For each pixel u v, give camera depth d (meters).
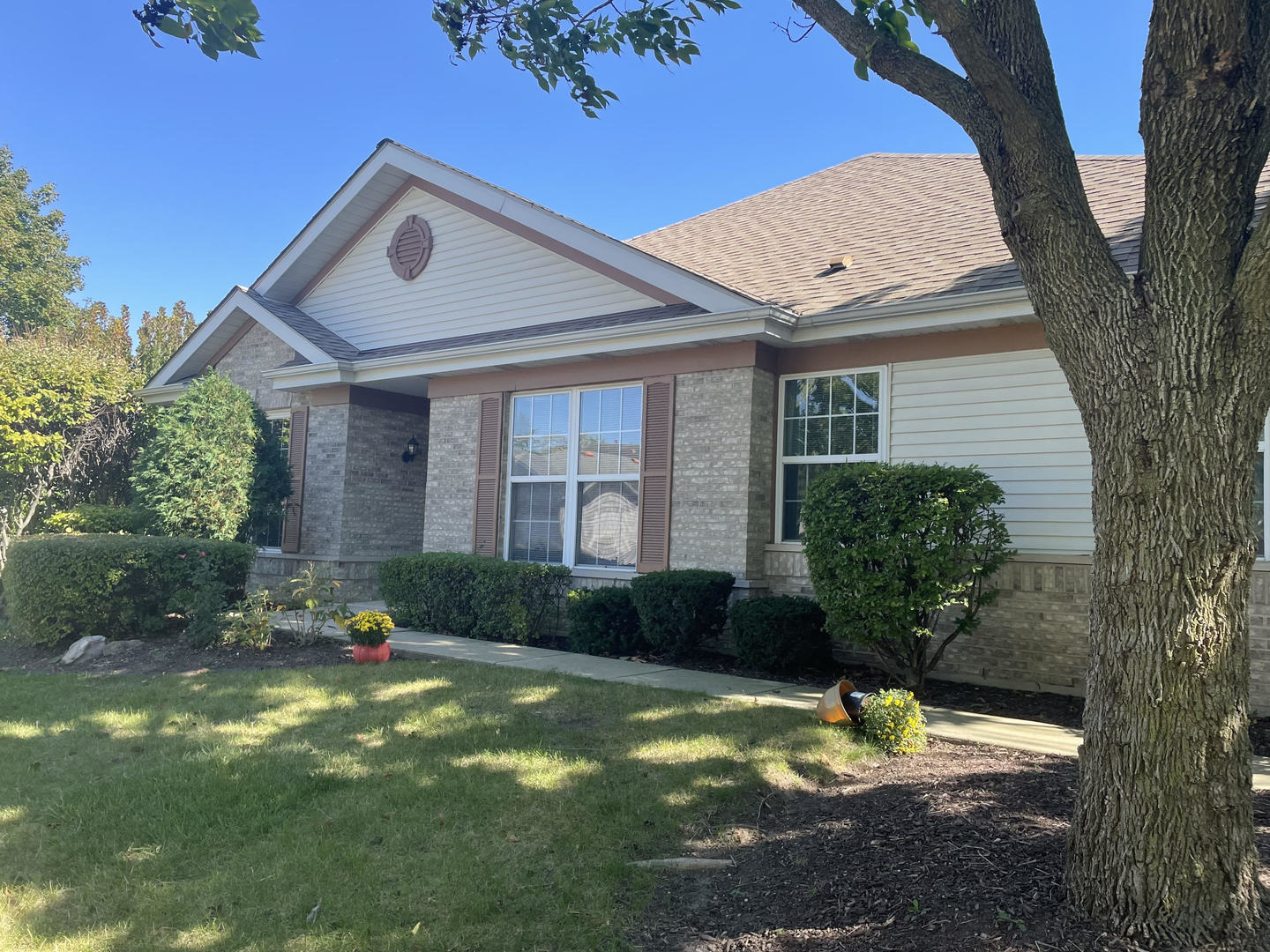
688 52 5.59
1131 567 3.13
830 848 4.20
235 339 15.48
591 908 3.75
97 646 8.93
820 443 9.47
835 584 7.41
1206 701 3.03
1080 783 3.33
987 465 8.33
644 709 6.57
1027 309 7.79
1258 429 3.11
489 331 12.41
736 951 3.41
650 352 10.28
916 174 13.34
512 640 10.12
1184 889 2.98
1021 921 3.17
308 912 3.64
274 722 6.26
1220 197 3.10
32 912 3.61
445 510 12.35
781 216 13.23
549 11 5.51
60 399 14.22
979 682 8.20
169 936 3.45
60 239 35.56
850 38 4.30
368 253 14.03
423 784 4.98
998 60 3.60
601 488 10.91
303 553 13.65
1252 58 3.17
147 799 4.77
